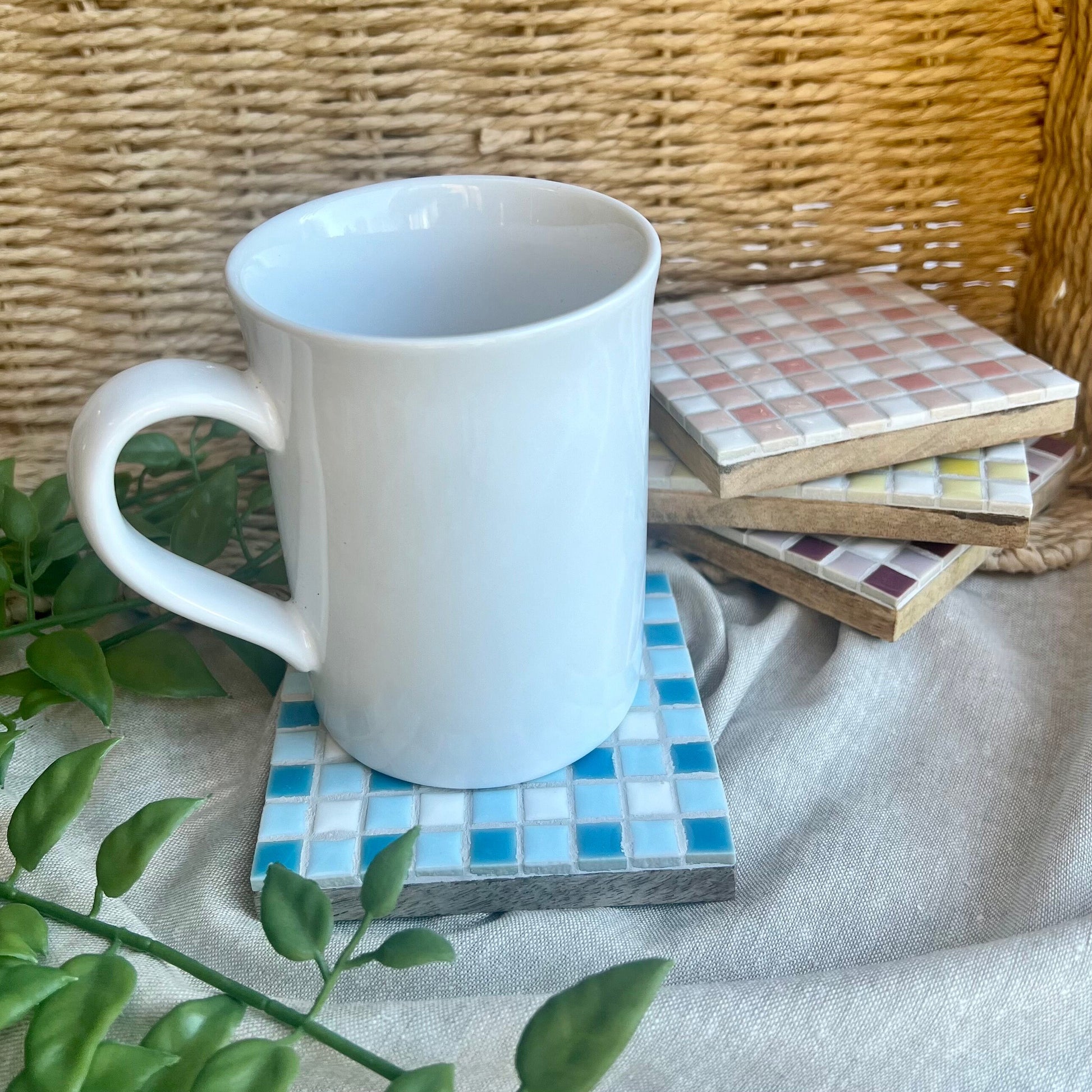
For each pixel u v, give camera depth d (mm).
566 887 352
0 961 286
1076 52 464
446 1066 259
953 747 406
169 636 410
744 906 357
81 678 362
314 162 465
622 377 310
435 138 467
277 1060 265
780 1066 305
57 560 461
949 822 378
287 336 286
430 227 382
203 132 452
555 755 370
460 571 315
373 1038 307
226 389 308
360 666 346
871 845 370
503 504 304
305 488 315
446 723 350
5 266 471
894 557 447
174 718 425
